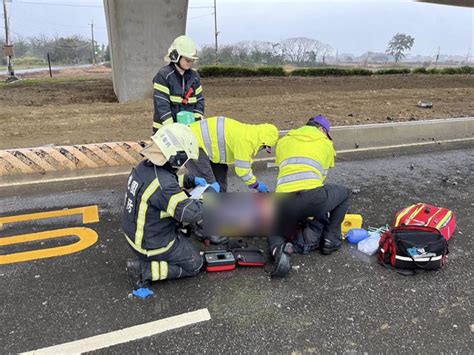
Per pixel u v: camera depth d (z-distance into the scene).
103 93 13.23
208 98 11.35
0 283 3.10
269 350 2.49
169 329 2.64
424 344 2.57
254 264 3.40
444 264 3.50
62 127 7.56
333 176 5.71
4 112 8.96
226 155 3.77
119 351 2.46
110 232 3.94
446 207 4.75
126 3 10.36
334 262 3.52
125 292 3.02
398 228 3.46
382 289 3.13
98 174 5.49
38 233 3.88
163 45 11.09
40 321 2.70
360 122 8.28
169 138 2.76
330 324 2.73
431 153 7.02
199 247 3.72
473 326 2.74
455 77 18.62
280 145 3.59
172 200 2.77
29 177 5.30
